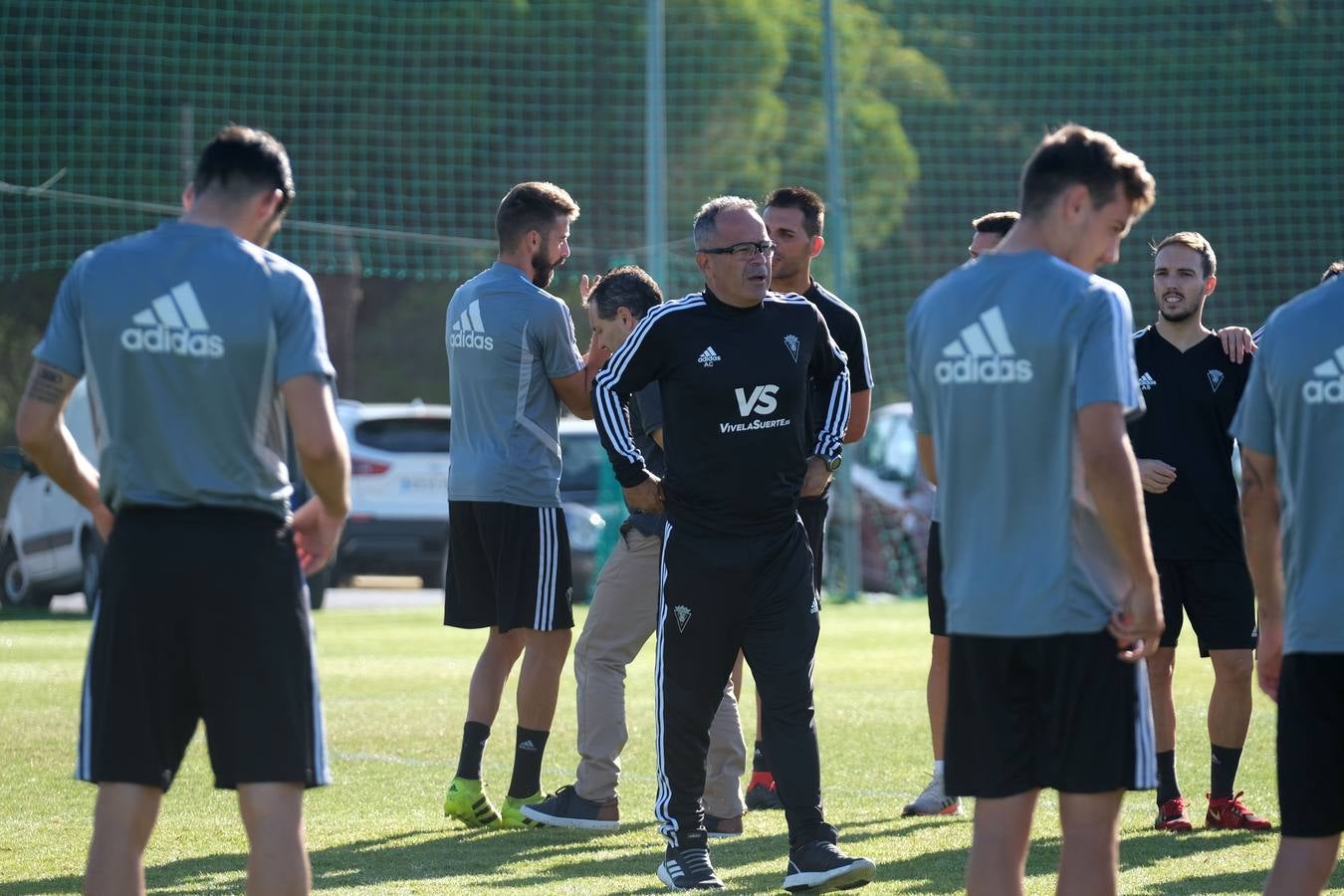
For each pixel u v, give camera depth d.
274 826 13.93
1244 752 28.27
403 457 67.00
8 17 90.81
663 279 64.38
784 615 18.86
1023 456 13.67
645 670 43.44
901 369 102.75
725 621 18.78
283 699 14.01
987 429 13.80
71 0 92.75
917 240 107.75
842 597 67.44
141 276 14.00
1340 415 13.41
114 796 13.98
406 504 66.69
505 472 22.69
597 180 99.75
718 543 18.75
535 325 22.92
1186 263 22.47
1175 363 22.72
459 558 23.28
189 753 28.50
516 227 23.44
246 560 13.97
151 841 21.33
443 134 97.94
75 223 92.19
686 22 100.31
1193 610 22.45
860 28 108.06
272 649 13.99
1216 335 22.92
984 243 24.30
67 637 52.59
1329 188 99.25
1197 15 102.00
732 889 18.72
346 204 96.94
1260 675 14.70
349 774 26.83
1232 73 100.00
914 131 108.38
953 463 14.05
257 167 14.46
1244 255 98.62
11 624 58.25
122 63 92.81
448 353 23.62
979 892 14.04
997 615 13.80
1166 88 101.62
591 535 64.44
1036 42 105.62
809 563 19.19
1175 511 22.27
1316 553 13.60
